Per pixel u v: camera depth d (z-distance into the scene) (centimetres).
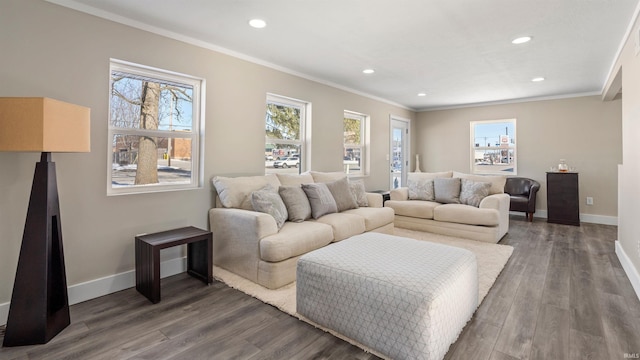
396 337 164
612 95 479
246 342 184
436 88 502
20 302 181
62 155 227
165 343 183
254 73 359
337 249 220
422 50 332
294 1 233
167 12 250
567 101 551
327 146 466
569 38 300
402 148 673
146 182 285
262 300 236
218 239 301
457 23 269
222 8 244
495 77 436
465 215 406
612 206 520
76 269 236
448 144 673
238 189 315
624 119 307
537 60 364
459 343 180
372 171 565
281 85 391
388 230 399
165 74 292
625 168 302
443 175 497
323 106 457
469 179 464
